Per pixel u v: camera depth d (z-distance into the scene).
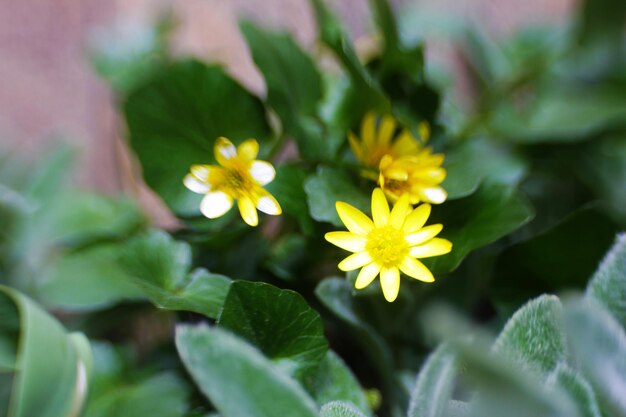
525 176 0.34
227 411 0.23
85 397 0.25
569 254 0.29
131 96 0.28
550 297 0.26
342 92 0.31
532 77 0.38
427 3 0.39
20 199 0.32
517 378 0.23
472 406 0.25
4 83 0.38
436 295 0.30
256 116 0.30
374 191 0.27
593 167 0.34
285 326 0.26
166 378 0.28
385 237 0.27
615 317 0.27
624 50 0.37
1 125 0.38
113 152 0.38
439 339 0.28
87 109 0.39
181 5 0.38
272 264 0.30
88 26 0.39
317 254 0.29
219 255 0.30
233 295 0.26
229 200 0.27
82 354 0.25
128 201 0.34
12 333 0.26
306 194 0.29
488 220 0.28
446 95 0.36
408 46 0.31
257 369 0.23
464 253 0.27
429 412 0.25
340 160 0.30
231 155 0.27
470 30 0.38
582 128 0.34
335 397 0.27
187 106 0.29
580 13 0.37
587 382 0.25
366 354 0.32
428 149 0.29
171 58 0.35
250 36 0.29
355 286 0.27
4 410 0.28
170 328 0.32
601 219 0.28
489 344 0.26
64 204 0.33
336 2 0.39
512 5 0.41
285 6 0.38
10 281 0.31
